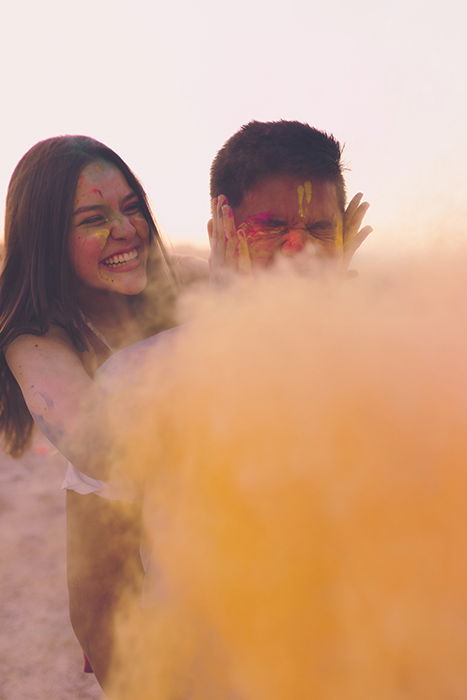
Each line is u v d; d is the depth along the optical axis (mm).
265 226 1149
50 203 1860
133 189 2000
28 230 1858
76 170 1877
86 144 1938
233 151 1219
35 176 1879
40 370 1585
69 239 1884
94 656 1485
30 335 1724
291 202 1154
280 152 1161
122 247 1922
